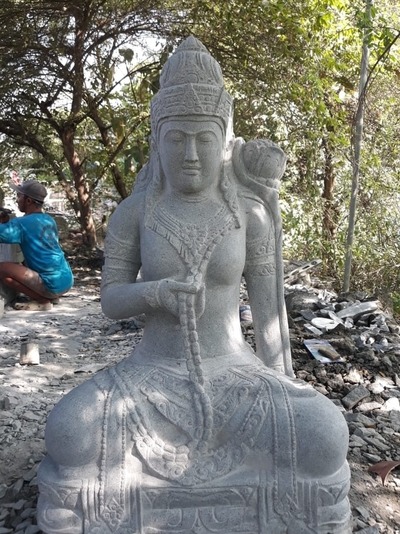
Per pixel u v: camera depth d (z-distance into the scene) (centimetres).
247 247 255
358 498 271
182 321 229
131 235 251
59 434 215
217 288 241
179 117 231
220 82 239
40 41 788
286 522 220
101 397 224
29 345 457
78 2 734
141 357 245
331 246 797
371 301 591
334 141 760
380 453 312
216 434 224
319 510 219
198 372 230
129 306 236
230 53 760
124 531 218
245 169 255
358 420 344
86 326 558
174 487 219
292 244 829
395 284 745
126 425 221
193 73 231
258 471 222
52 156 916
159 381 231
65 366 451
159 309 236
